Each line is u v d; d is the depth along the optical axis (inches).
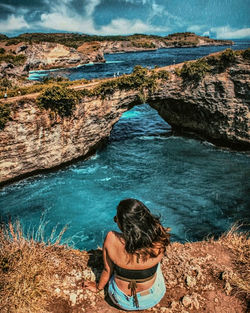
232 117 1008.2
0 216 666.2
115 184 816.3
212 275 191.8
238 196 732.7
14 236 204.4
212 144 1120.8
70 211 682.8
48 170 885.8
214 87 1004.6
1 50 3727.9
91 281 179.3
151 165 938.7
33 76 3253.0
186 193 755.4
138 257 130.6
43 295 164.6
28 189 794.2
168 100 1116.5
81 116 890.7
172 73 1044.5
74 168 927.7
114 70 3595.0
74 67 4328.3
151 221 135.6
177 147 1091.3
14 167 799.1
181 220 630.5
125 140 1174.3
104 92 924.6
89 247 543.2
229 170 889.5
